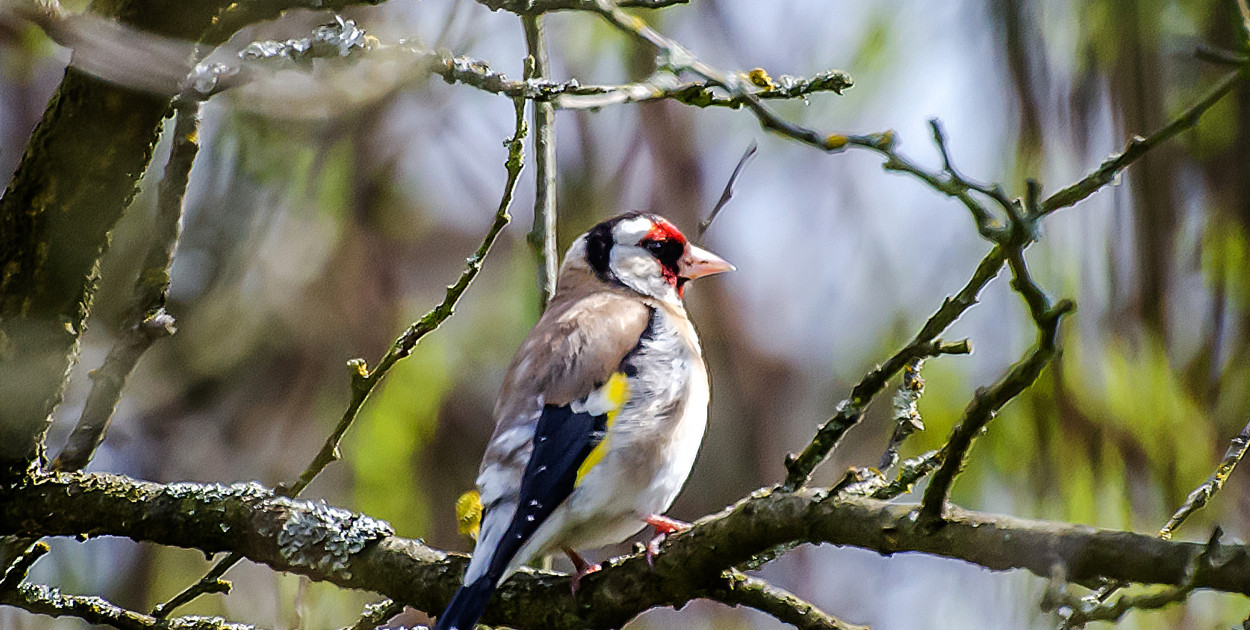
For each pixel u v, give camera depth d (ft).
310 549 20.57
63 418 32.01
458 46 25.99
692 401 25.34
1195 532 26.68
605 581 19.61
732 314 35.50
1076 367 26.94
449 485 31.19
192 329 31.50
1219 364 26.96
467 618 19.39
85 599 21.15
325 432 31.37
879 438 35.53
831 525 17.08
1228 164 27.22
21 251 18.94
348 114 29.27
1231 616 26.50
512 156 19.75
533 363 24.84
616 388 24.43
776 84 18.95
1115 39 27.45
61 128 18.17
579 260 29.78
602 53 32.53
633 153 33.50
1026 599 27.58
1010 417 27.66
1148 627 26.43
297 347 31.60
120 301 32.17
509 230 32.78
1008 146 28.43
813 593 38.24
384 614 21.35
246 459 31.32
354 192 31.73
